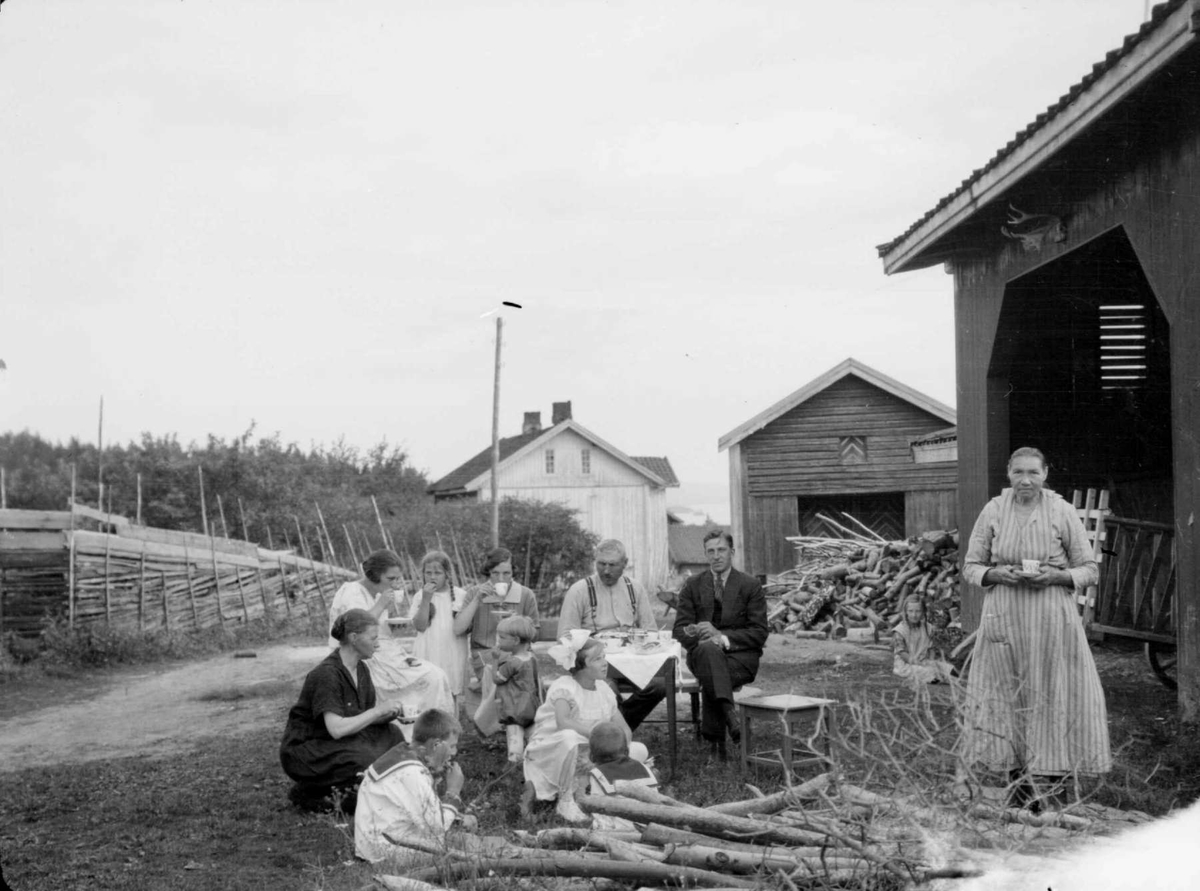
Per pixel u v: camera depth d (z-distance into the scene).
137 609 19.22
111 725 11.88
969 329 13.21
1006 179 10.24
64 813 7.59
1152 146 9.05
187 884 5.77
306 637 21.83
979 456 13.03
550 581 31.72
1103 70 8.41
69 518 18.20
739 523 29.22
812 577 17.81
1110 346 13.34
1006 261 12.17
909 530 28.75
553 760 6.70
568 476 43.69
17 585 17.66
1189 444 8.44
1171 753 7.05
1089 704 5.83
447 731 6.33
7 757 10.30
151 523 36.94
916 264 13.96
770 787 6.86
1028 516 6.03
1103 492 10.41
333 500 37.72
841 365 28.56
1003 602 6.04
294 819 7.09
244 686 14.33
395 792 5.94
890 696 9.30
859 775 4.62
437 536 28.23
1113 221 9.81
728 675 7.91
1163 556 9.98
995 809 4.31
